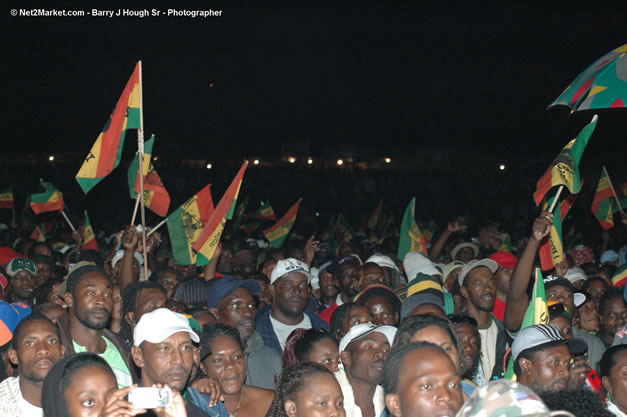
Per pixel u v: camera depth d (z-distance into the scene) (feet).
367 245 44.65
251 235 54.19
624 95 17.97
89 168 21.40
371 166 124.06
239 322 18.29
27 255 32.65
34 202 33.32
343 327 17.31
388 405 9.60
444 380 9.08
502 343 18.42
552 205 18.69
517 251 39.60
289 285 20.31
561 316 16.96
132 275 20.44
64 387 10.87
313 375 12.28
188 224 25.23
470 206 93.25
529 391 6.76
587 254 36.40
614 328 20.35
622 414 13.83
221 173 101.19
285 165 111.04
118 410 9.96
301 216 73.46
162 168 101.71
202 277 23.79
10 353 13.48
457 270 24.91
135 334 12.92
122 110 21.34
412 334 12.35
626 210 47.34
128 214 79.05
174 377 12.59
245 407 15.26
